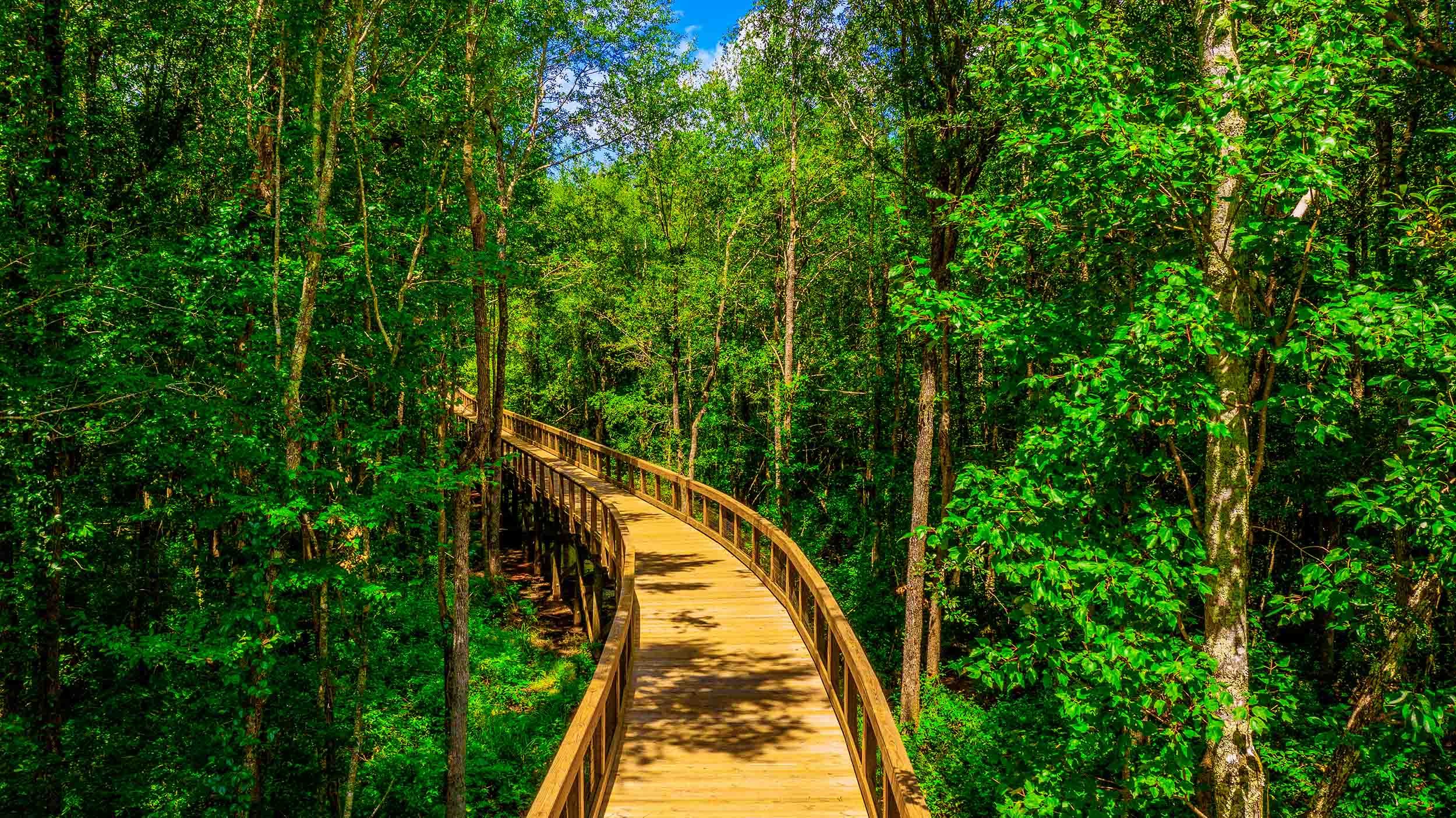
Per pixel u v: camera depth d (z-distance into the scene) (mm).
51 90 9383
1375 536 10422
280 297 8375
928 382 13484
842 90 15055
